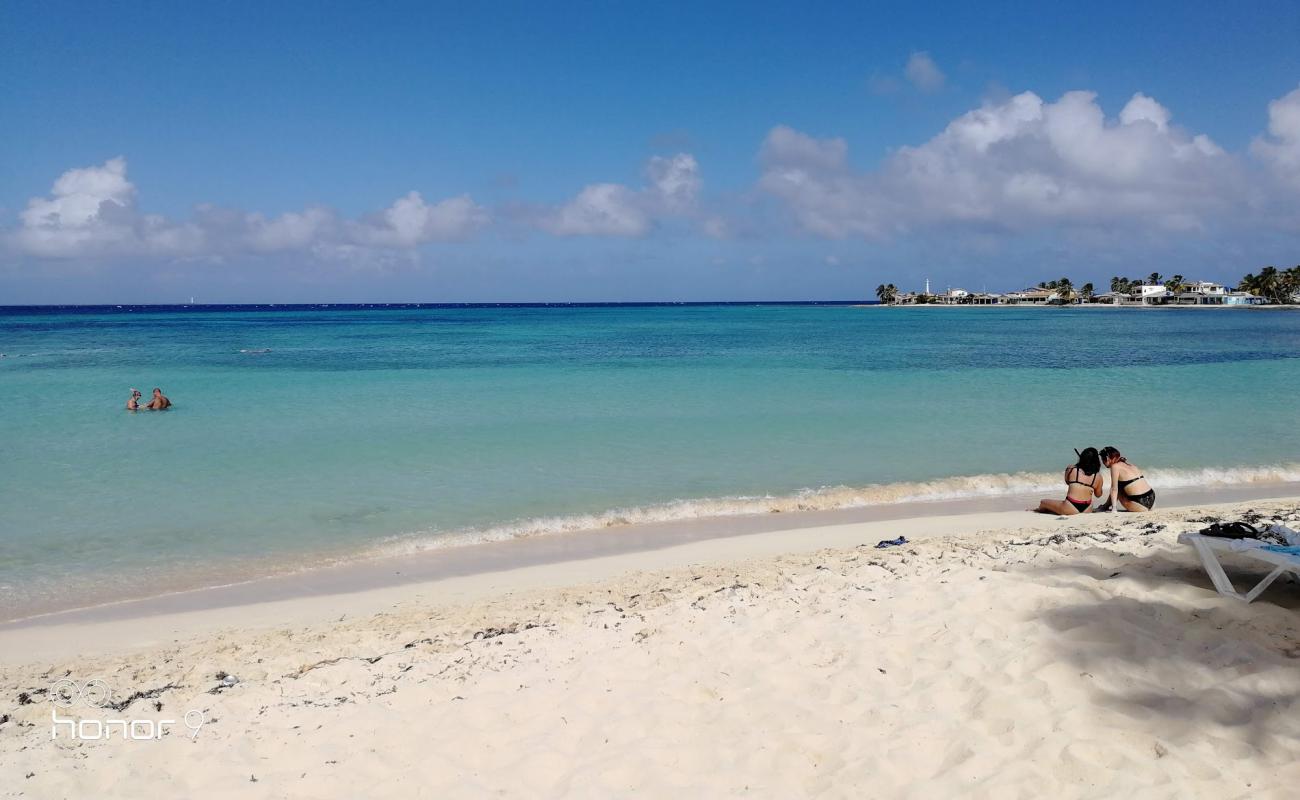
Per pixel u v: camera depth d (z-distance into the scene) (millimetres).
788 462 16469
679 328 93438
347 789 4887
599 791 4754
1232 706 4926
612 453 17281
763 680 6012
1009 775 4562
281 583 9883
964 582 7590
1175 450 17562
